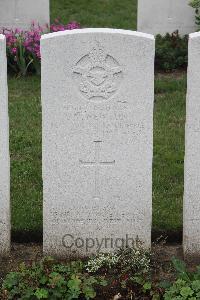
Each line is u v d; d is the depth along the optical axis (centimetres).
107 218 657
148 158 639
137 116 627
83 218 657
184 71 1169
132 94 622
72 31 610
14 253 678
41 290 594
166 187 786
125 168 643
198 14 1205
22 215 725
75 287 599
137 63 614
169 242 699
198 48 609
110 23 1452
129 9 1529
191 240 662
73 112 627
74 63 614
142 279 611
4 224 660
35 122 957
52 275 605
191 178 645
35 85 1096
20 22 1212
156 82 1095
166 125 948
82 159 640
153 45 609
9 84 1098
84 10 1512
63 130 631
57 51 610
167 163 840
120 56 612
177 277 617
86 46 610
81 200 652
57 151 637
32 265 624
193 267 655
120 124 630
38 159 855
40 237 702
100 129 632
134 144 636
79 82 619
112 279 626
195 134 632
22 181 799
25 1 1202
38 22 1212
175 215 725
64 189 648
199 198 649
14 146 886
